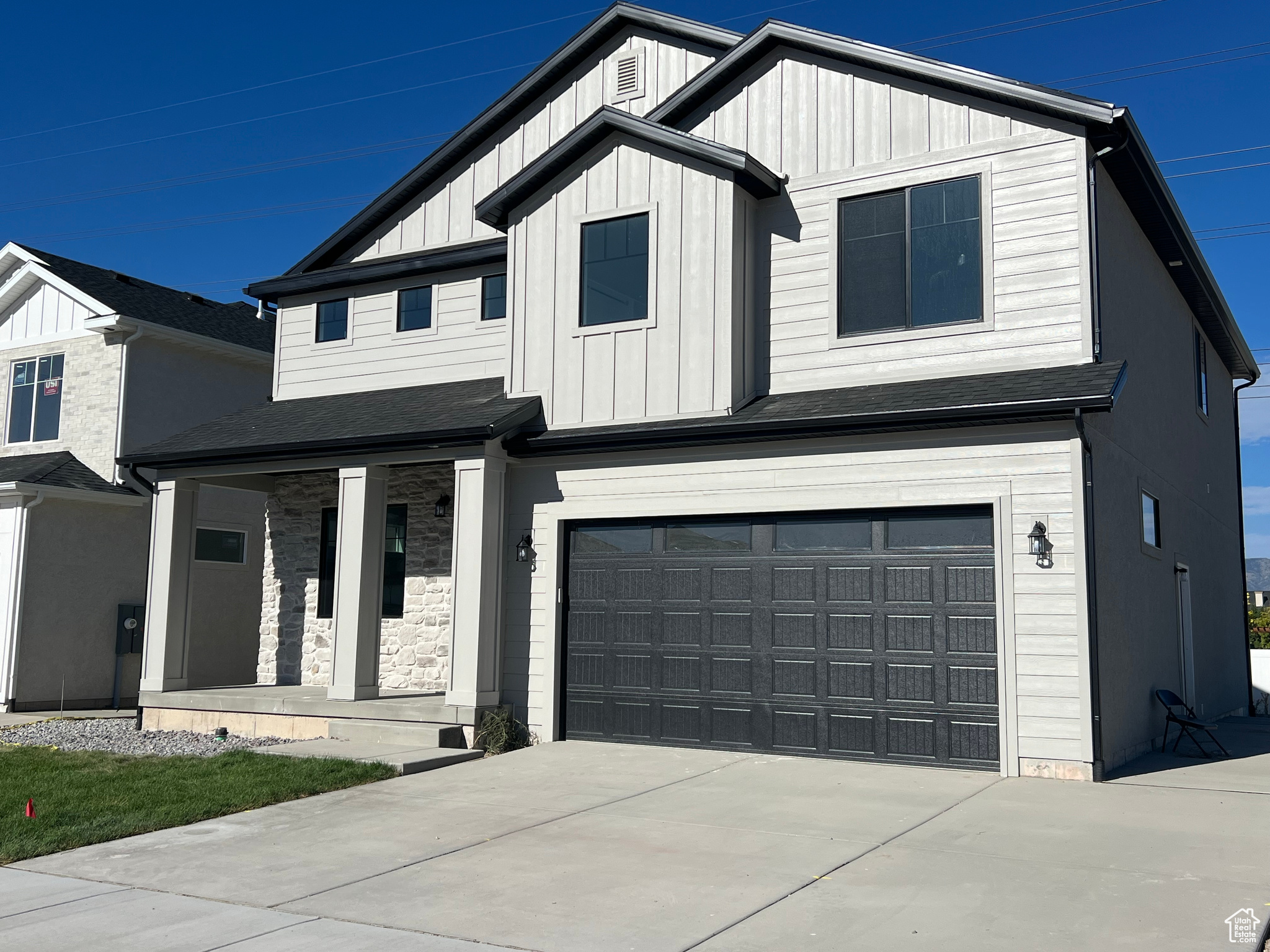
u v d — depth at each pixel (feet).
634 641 39.50
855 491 35.47
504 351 48.11
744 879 21.85
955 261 37.27
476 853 24.31
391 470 50.06
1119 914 19.27
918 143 38.42
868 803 28.81
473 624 39.78
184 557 48.34
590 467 40.63
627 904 20.34
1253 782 31.27
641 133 40.78
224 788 31.19
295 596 52.44
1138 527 39.19
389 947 18.12
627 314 41.27
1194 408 54.90
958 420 33.17
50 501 58.34
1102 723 31.94
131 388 62.49
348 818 28.12
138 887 22.02
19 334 67.10
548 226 43.37
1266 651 69.05
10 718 52.65
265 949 18.08
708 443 37.86
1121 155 36.63
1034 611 32.24
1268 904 19.75
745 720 37.11
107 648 60.54
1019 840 24.54
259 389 70.54
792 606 36.63
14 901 21.11
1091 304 34.63
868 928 18.72
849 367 38.58
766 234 40.88
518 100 50.88
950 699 33.58
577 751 38.01
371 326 52.24
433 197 52.95
